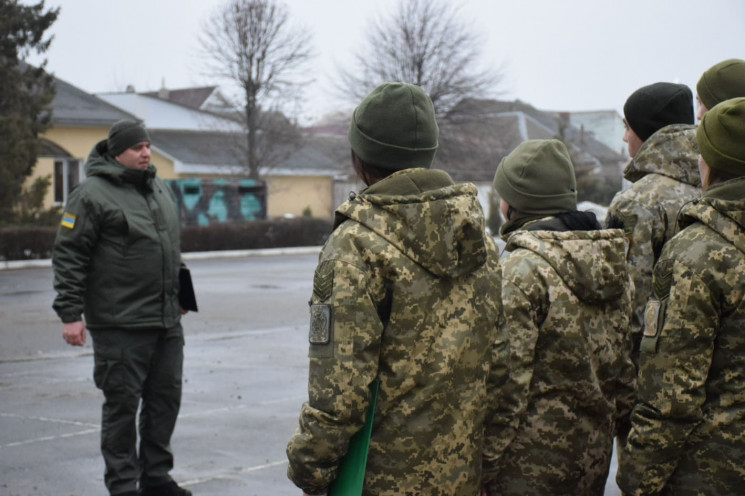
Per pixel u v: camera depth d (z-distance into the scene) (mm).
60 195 34344
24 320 12461
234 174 40281
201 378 8289
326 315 2277
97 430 6355
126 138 4770
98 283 4703
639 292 3264
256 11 36312
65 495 4926
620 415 3059
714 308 2402
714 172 2533
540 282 2807
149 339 4750
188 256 26922
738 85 3352
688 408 2408
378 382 2346
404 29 38812
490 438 2764
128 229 4703
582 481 2902
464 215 2348
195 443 5980
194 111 45406
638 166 3465
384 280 2311
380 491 2357
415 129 2434
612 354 2932
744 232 2404
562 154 3105
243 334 11273
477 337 2445
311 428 2273
